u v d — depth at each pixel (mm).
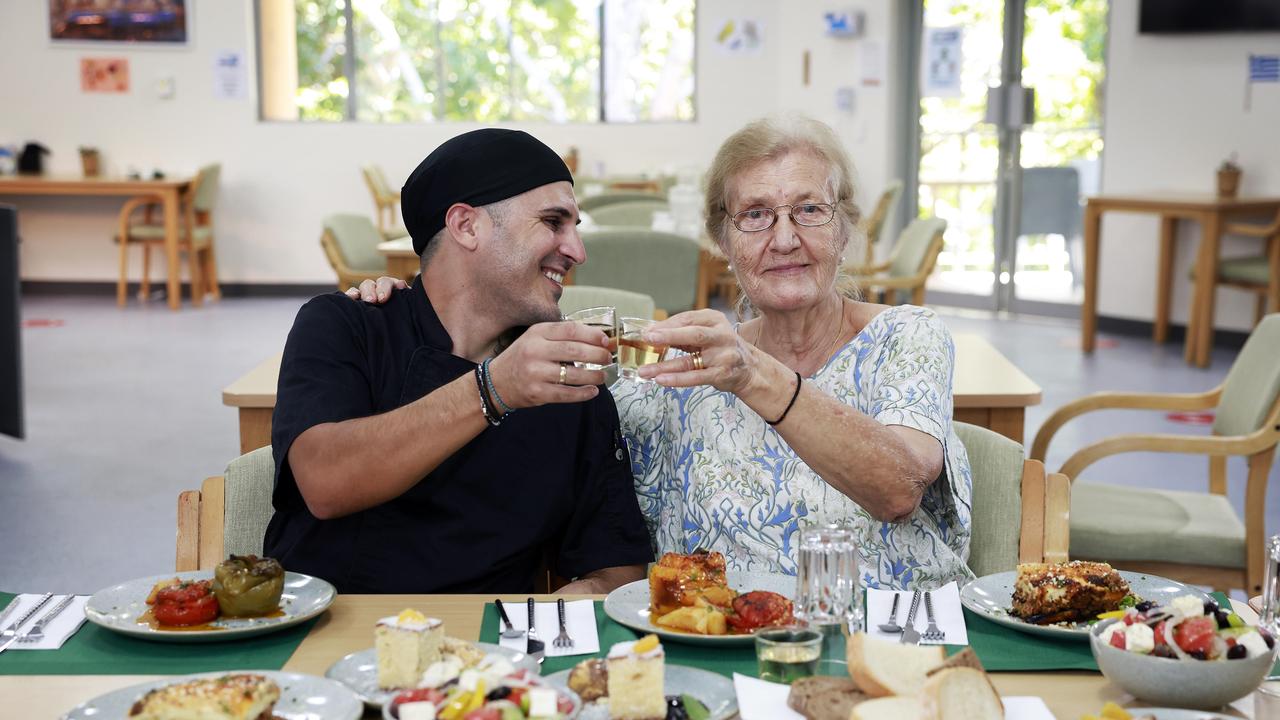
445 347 1632
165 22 9180
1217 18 6879
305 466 1473
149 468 4641
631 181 8906
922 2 8609
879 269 6574
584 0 9508
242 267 9492
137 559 3646
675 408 1758
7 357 4691
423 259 1647
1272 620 1280
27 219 9266
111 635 1297
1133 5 7324
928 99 8656
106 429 5215
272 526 1653
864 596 1399
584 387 1350
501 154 1572
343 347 1608
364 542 1599
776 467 1646
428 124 9469
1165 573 2559
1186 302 7234
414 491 1604
